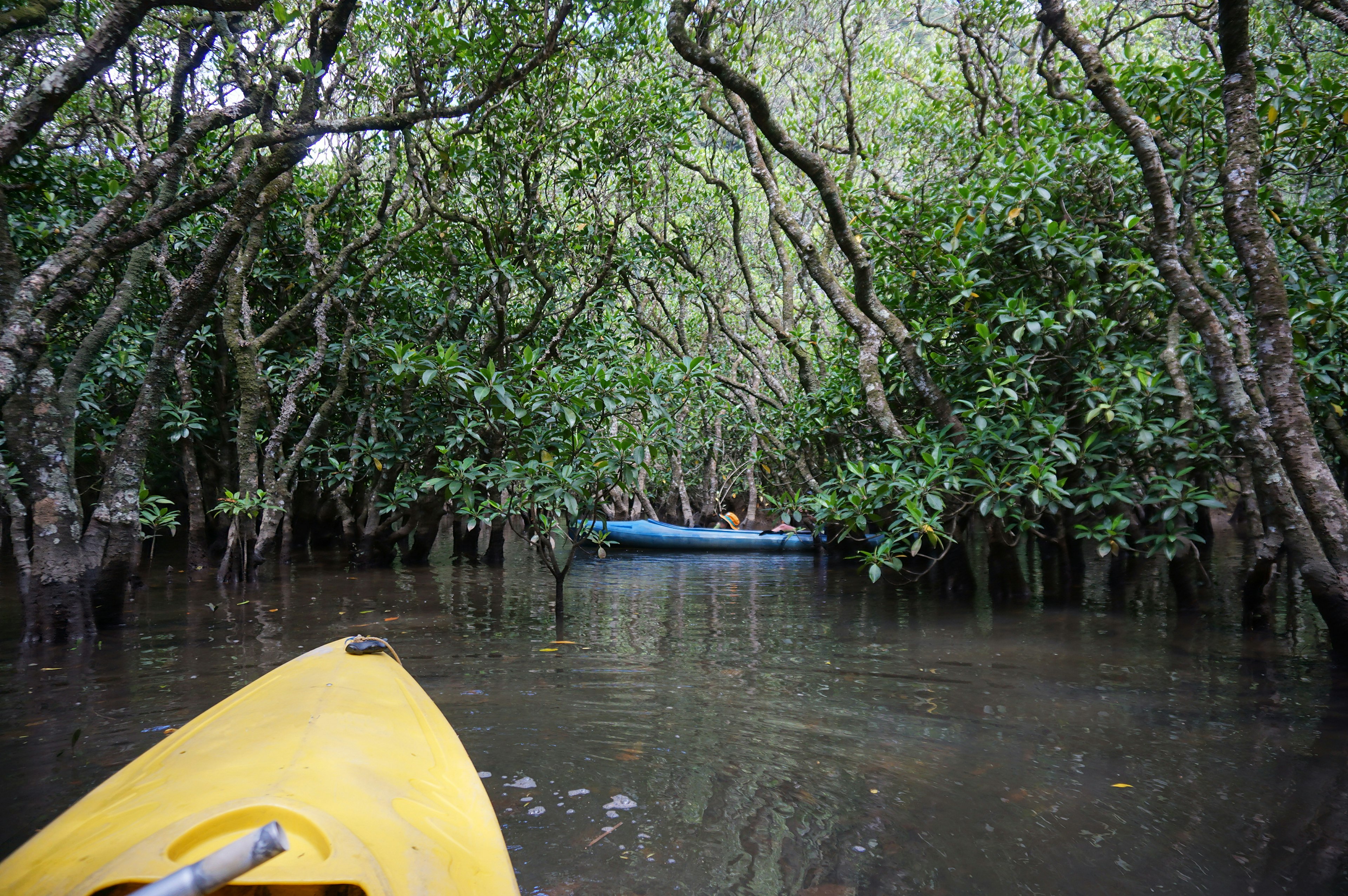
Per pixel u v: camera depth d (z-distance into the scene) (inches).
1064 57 442.6
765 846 106.9
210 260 256.1
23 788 124.3
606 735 150.3
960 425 296.5
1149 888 96.1
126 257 343.9
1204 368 281.0
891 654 218.5
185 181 371.6
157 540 532.7
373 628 255.6
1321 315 240.5
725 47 364.8
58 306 222.1
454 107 292.7
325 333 391.9
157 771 82.7
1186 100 288.0
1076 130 309.9
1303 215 294.5
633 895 94.5
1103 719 159.2
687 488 748.6
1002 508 266.4
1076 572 372.5
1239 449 268.7
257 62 291.6
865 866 101.7
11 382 202.7
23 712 161.9
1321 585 195.0
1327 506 191.8
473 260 432.1
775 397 576.7
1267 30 330.3
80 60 207.6
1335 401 261.7
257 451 422.0
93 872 55.8
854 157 512.4
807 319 746.2
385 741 96.7
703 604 313.0
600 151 402.9
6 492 248.4
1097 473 301.1
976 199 291.6
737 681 190.5
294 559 456.4
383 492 433.1
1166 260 222.1
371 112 375.6
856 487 293.4
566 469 279.7
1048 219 302.0
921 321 316.8
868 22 562.6
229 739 92.7
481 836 76.2
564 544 573.0
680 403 341.4
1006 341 295.0
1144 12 491.8
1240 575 355.9
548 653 220.2
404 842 67.0
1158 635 237.1
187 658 210.2
